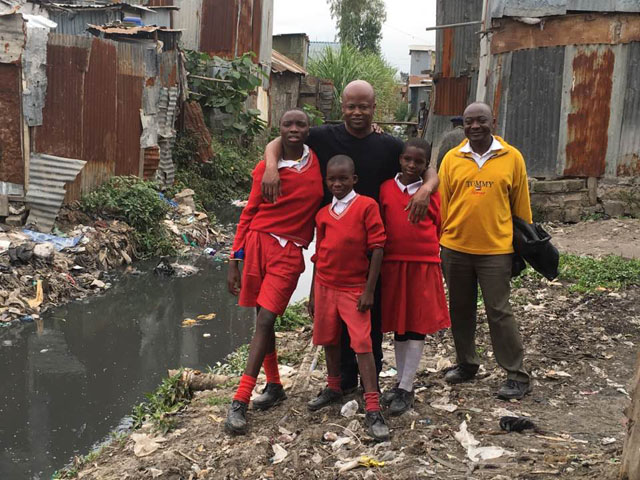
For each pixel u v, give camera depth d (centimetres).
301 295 893
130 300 856
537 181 1061
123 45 1137
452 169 445
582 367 511
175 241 1139
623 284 732
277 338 665
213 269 1028
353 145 399
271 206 400
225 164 1641
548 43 1042
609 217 1052
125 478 376
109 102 1110
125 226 1063
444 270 461
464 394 456
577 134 1049
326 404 430
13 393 581
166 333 740
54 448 486
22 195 973
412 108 3388
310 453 373
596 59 1026
